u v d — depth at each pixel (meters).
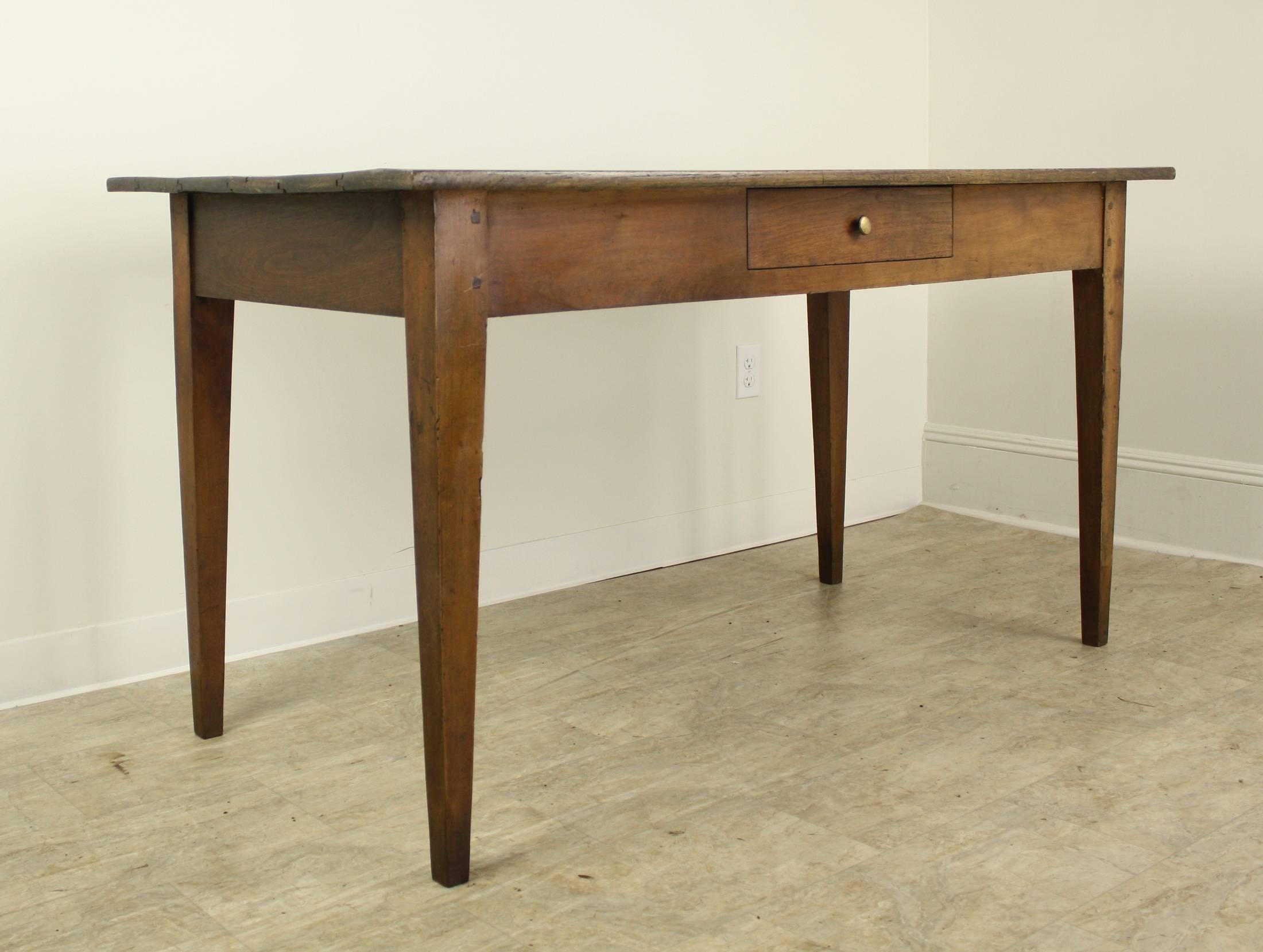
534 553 2.37
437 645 1.25
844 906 1.23
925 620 2.14
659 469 2.54
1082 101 2.60
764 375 2.67
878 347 2.86
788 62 2.61
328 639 2.12
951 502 2.95
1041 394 2.74
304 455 2.08
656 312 2.48
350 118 2.04
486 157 2.20
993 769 1.54
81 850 1.39
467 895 1.27
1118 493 2.60
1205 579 2.34
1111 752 1.58
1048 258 1.81
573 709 1.78
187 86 1.88
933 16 2.85
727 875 1.30
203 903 1.27
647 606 2.27
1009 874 1.28
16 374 1.80
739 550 2.67
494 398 2.28
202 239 1.58
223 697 1.71
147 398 1.92
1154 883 1.26
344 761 1.62
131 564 1.93
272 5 1.94
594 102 2.33
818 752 1.61
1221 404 2.43
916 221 1.62
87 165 1.82
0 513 1.81
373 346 2.13
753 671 1.92
